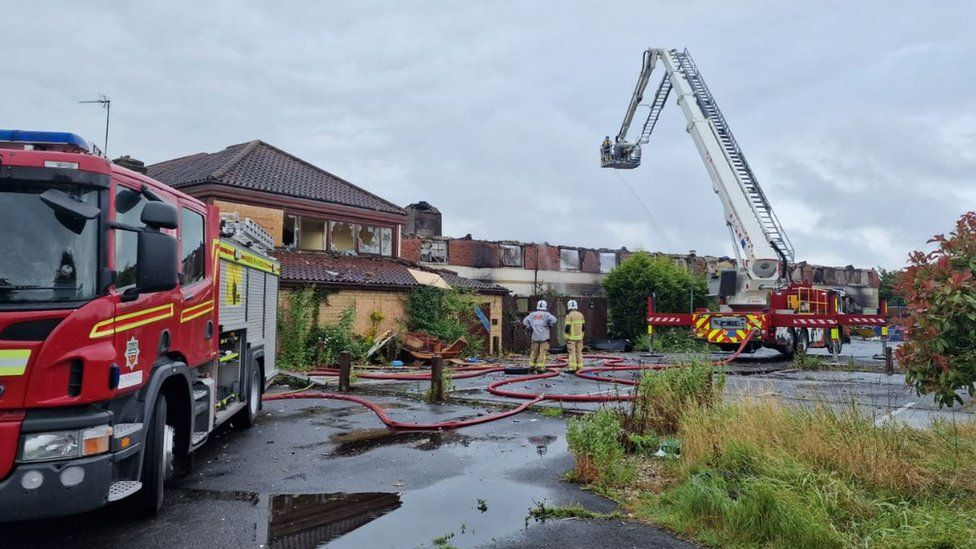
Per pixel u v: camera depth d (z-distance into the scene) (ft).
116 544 15.23
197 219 21.29
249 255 28.99
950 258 18.24
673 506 17.56
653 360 64.18
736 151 69.21
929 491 16.89
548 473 21.54
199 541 15.42
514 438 27.17
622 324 94.99
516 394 37.96
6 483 13.30
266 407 35.40
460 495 19.08
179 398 19.45
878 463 17.69
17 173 14.10
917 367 18.83
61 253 14.24
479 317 77.56
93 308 14.21
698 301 96.89
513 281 104.58
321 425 30.19
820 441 19.01
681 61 74.54
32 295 13.84
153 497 16.97
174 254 15.65
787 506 15.02
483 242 101.65
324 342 60.44
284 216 67.72
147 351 16.49
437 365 37.52
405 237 92.99
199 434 21.36
